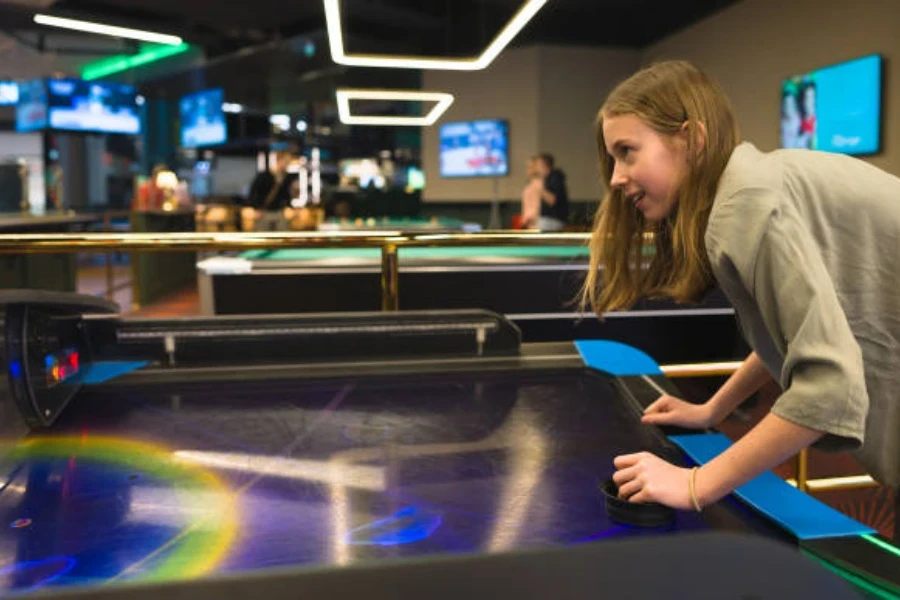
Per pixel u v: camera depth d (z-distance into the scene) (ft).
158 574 2.84
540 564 1.05
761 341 3.45
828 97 21.72
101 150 57.31
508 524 3.25
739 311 3.41
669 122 3.24
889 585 2.74
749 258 2.98
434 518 3.31
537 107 35.04
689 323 13.82
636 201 3.55
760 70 25.91
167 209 28.22
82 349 5.43
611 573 1.03
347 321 6.00
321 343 5.98
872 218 3.20
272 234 7.70
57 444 4.33
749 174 3.05
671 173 3.33
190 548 3.05
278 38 36.17
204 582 0.98
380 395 5.26
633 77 3.45
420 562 1.03
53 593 0.95
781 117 24.14
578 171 35.60
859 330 3.34
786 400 2.96
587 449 4.19
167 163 56.59
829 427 2.88
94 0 31.30
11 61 44.24
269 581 0.98
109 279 25.46
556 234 8.13
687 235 3.30
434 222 29.60
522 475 3.81
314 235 7.86
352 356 6.01
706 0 29.07
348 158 49.29
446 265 13.64
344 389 5.42
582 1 31.50
